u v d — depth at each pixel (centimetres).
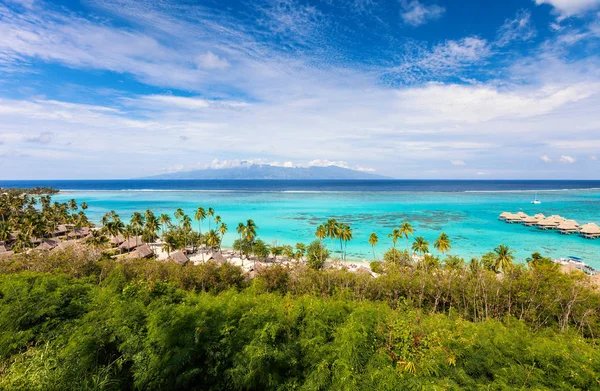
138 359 1170
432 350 1192
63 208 10312
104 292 1720
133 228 7906
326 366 1175
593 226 8475
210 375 1200
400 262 5184
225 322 1328
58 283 1845
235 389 1162
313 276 3228
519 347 1363
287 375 1226
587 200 17788
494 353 1284
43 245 6419
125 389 1180
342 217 11800
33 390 1029
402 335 1245
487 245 7556
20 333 1306
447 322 1603
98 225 10538
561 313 2411
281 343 1307
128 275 2878
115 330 1290
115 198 19750
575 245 7556
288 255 6184
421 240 5556
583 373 1170
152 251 6538
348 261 6488
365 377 1112
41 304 1488
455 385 1073
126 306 1423
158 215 12675
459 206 15100
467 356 1273
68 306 1582
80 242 6331
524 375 1184
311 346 1288
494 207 14700
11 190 18262
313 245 6069
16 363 1163
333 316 1509
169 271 3134
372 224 10350
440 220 11075
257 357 1167
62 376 1080
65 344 1256
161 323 1248
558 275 2633
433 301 2914
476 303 2695
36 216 7225
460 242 7862
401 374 1095
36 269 2634
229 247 7881
